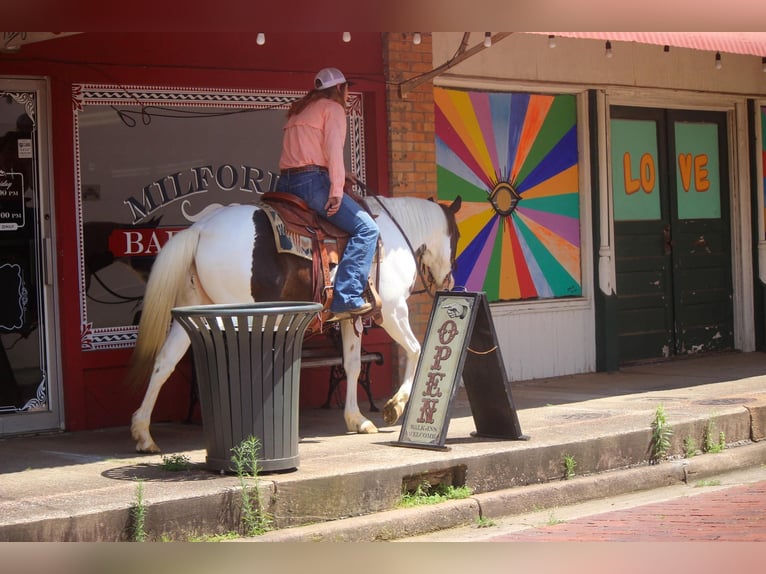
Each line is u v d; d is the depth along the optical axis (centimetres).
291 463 675
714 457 863
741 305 1380
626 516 705
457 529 688
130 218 895
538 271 1184
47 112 862
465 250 1120
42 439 837
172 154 916
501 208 1151
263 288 745
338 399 999
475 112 1129
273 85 959
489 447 760
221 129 940
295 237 759
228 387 662
